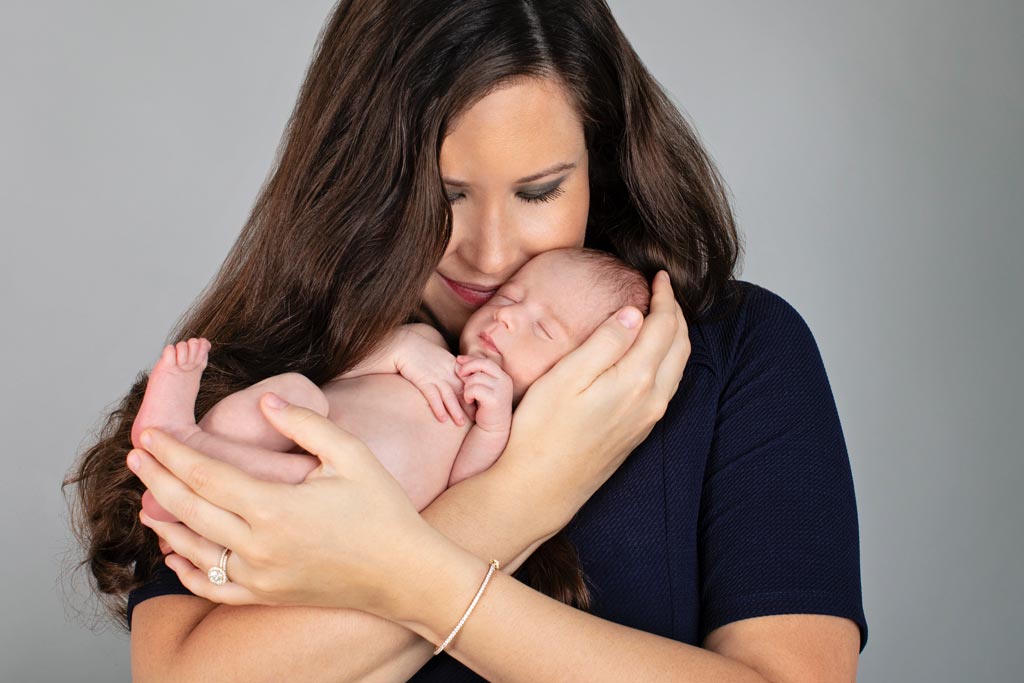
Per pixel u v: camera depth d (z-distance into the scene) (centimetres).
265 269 183
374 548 140
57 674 353
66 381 363
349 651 147
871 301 349
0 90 354
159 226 366
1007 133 346
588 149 183
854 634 163
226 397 162
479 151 163
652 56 352
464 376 174
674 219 189
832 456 174
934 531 350
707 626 167
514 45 160
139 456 143
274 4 363
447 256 179
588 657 146
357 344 175
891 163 347
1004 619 351
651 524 172
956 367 350
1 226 358
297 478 151
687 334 173
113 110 360
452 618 144
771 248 351
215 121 365
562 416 159
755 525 168
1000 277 349
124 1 357
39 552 360
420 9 163
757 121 350
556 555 168
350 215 172
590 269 185
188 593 162
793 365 181
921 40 344
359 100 169
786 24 347
